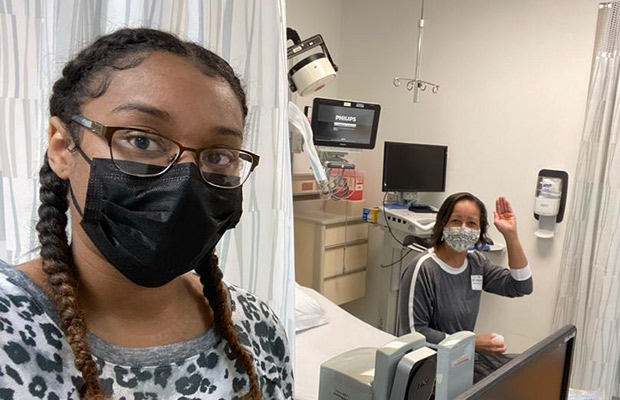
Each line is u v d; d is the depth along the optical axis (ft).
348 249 11.17
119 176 1.73
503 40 9.62
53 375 1.56
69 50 2.85
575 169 8.80
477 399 2.36
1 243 3.16
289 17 10.94
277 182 3.84
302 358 6.44
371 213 10.75
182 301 2.08
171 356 1.86
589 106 8.29
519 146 9.54
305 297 7.73
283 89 3.82
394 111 11.56
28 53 3.17
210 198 1.88
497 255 9.84
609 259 8.02
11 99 3.17
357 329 7.51
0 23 3.13
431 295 6.97
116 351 1.74
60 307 1.63
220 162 1.95
